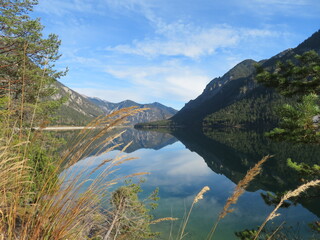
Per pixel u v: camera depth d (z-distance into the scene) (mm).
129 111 1182
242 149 73438
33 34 11250
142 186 32594
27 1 11797
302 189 1219
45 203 1117
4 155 1118
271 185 31750
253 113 187750
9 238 1008
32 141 1141
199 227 17594
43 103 12812
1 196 1086
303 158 43219
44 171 1130
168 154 76938
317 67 5676
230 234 16797
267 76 6633
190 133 171000
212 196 27984
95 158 1166
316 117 5066
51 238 1102
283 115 5418
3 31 10477
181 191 30547
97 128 1146
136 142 124062
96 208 1308
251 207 23016
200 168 50062
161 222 16922
